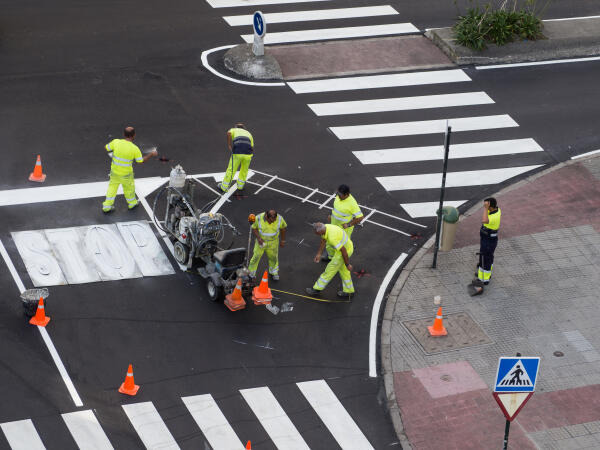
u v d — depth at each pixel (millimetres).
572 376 57031
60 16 93750
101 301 59875
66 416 51562
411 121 82125
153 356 56094
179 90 83562
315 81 86875
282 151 76938
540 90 87875
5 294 59375
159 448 50250
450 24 97500
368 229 69125
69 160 73250
